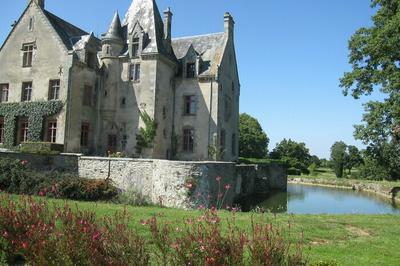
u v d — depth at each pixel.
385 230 13.21
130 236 6.81
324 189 49.09
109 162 23.34
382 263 9.38
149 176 22.28
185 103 36.78
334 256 9.80
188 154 36.00
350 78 33.06
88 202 18.56
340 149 78.56
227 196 25.27
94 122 34.47
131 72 34.69
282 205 30.78
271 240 6.48
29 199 8.93
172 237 9.82
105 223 7.45
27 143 30.47
